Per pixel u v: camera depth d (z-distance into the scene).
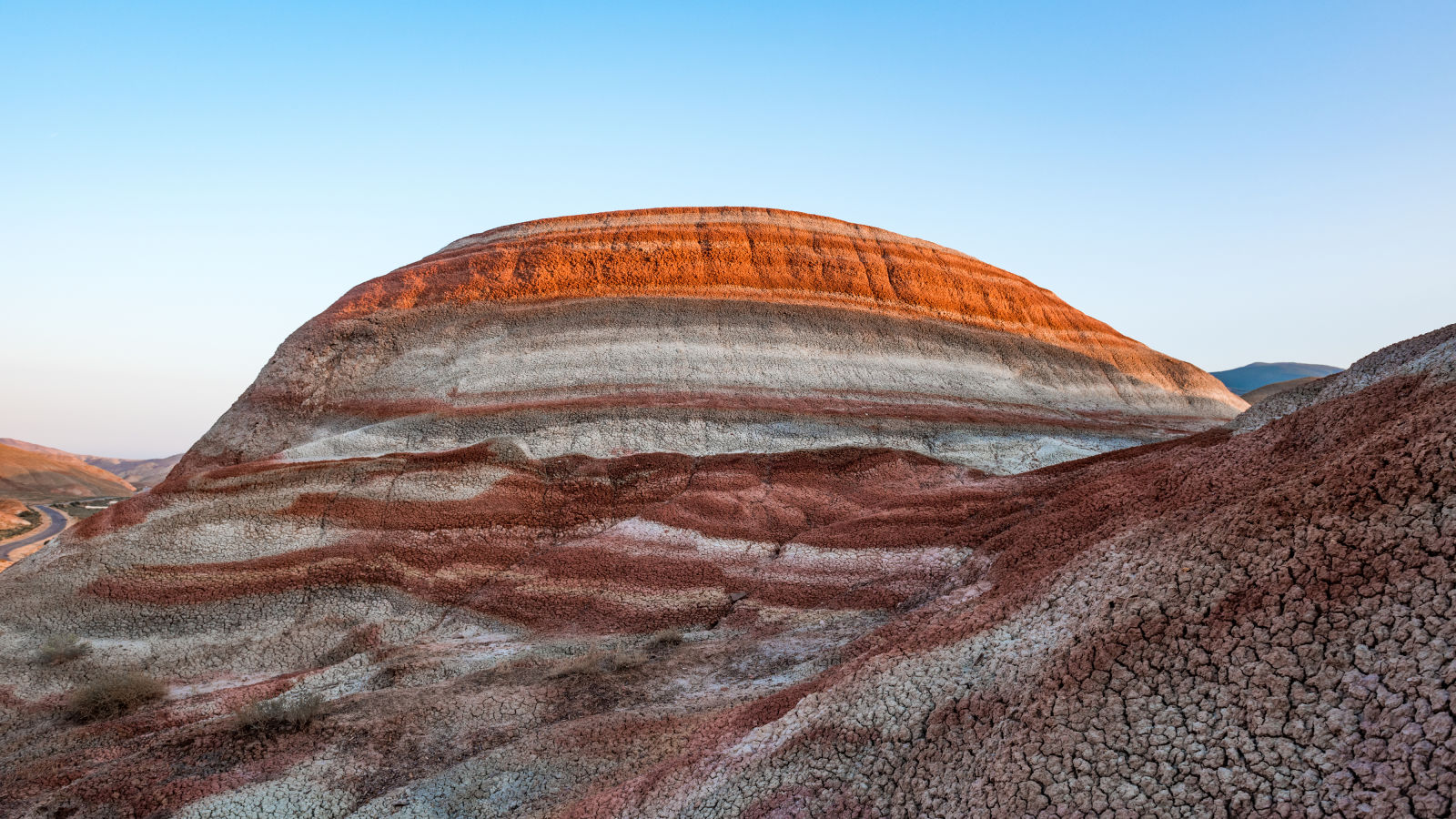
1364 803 6.36
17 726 19.95
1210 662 8.37
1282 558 8.84
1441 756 6.23
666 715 14.80
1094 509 17.23
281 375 42.69
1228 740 7.53
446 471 32.97
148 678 22.03
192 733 15.59
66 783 14.90
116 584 27.19
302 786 13.62
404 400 39.97
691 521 29.39
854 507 30.48
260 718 15.78
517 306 45.56
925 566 22.48
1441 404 9.69
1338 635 7.73
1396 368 17.34
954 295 53.72
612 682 17.56
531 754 13.85
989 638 11.14
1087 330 57.50
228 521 30.05
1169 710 8.15
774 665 17.97
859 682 11.38
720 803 10.14
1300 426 14.77
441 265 49.66
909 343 47.72
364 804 13.29
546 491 32.59
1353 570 8.16
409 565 27.72
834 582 23.64
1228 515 10.13
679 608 24.05
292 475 32.44
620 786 11.79
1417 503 8.29
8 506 116.75
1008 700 9.51
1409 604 7.52
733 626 22.53
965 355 48.62
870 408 41.50
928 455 37.97
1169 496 15.40
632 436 37.06
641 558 27.19
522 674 18.88
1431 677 6.80
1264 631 8.27
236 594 26.42
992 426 42.06
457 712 16.19
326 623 25.20
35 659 23.78
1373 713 6.93
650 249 50.59
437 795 13.11
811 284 50.44
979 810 8.23
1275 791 6.88
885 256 54.97
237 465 34.03
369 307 46.03
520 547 29.19
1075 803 7.70
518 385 40.22
